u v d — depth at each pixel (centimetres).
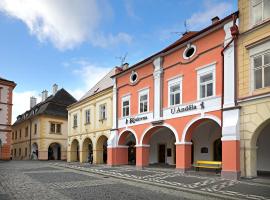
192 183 1479
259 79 1556
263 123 1512
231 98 1677
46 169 2531
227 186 1366
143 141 2408
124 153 2764
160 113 2227
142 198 1112
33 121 5234
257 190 1256
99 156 3250
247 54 1620
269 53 1517
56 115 5034
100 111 3222
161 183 1489
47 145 4881
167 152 2800
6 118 4166
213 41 1850
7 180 1645
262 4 1580
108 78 3478
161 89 2250
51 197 1114
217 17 2256
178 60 2116
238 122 1619
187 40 2017
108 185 1473
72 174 2066
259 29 1568
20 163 3519
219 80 1789
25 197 1111
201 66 1920
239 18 1688
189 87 2003
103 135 3119
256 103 1548
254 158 1565
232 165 1606
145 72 2450
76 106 3884
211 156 2331
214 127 2300
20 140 5744
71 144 3978
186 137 1995
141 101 2481
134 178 1716
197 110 1917
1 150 4081
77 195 1161
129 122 2606
